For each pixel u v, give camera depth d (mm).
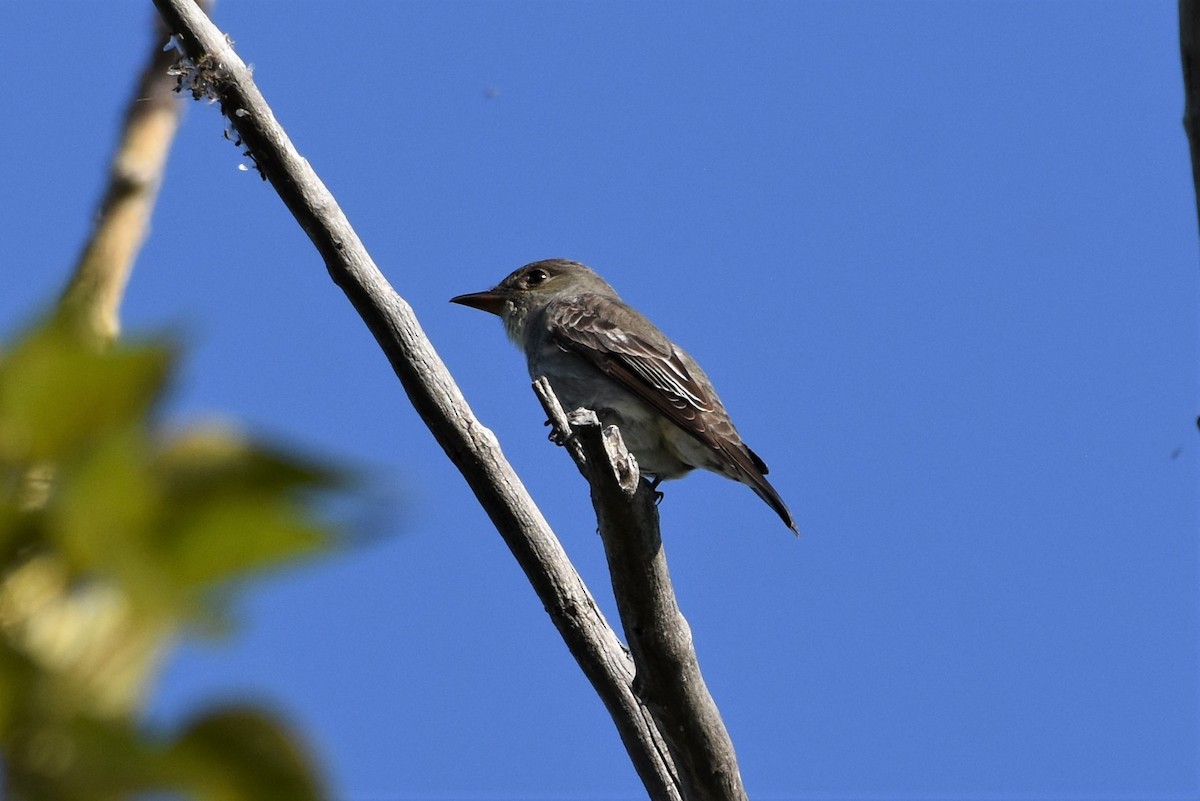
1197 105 7246
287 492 2484
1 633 2564
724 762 11711
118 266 10070
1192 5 7266
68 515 2459
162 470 2465
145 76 11555
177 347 2453
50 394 2439
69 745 2516
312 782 2553
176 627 2514
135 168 10508
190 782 2521
